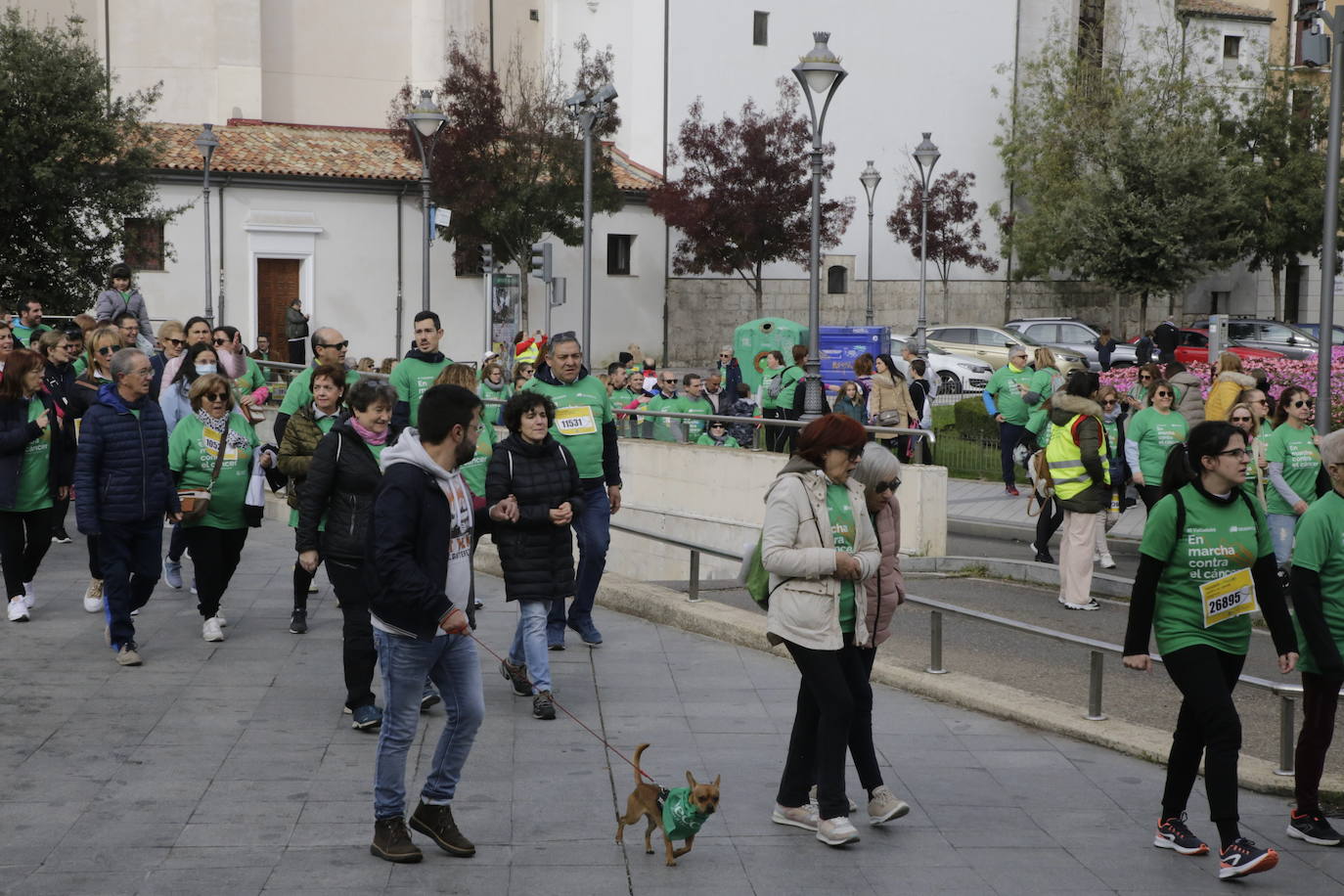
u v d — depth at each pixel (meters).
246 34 44.75
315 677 8.90
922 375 20.38
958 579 14.05
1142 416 13.76
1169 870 6.01
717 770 7.18
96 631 10.05
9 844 5.98
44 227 31.44
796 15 48.19
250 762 7.16
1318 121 49.41
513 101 41.47
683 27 46.28
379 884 5.62
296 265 39.28
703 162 43.22
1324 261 15.58
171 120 44.94
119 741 7.46
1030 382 20.44
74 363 13.62
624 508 17.88
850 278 49.25
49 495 10.38
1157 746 7.53
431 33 47.31
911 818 6.58
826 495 6.24
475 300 41.50
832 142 48.94
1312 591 6.29
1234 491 6.10
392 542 5.63
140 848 5.96
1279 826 6.60
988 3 51.78
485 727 7.90
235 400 9.69
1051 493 13.82
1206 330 39.12
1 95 30.55
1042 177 48.66
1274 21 55.28
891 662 9.61
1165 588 6.14
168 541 14.01
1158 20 54.81
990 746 7.74
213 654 9.43
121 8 44.88
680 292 45.41
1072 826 6.52
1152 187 46.22
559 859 5.96
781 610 6.21
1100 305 54.69
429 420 5.70
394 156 41.09
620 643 10.05
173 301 37.53
